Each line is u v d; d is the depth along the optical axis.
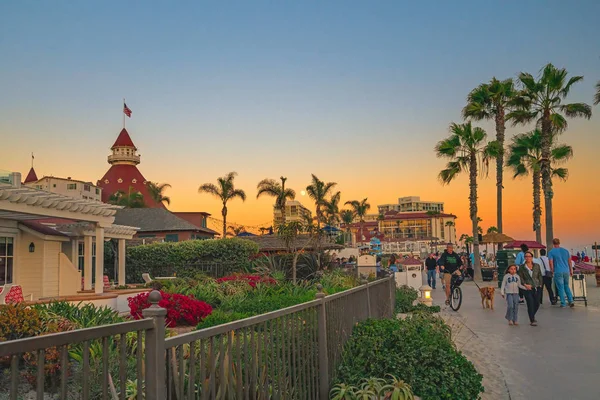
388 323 7.95
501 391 6.92
